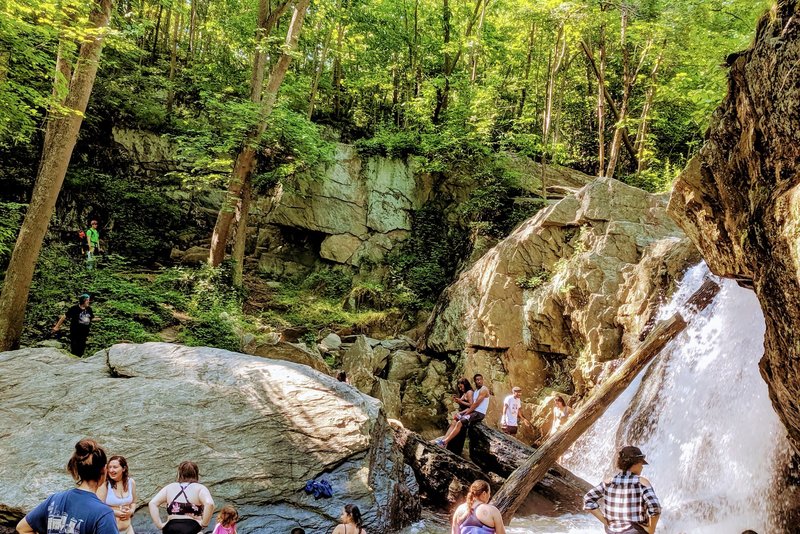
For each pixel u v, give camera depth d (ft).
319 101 97.09
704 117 51.26
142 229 71.56
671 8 58.54
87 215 68.18
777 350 16.69
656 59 64.08
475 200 69.67
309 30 89.20
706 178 19.81
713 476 29.22
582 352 47.26
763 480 26.13
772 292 16.10
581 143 88.48
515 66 88.74
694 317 34.37
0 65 36.94
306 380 29.50
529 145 74.02
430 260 71.31
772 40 15.62
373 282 70.18
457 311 56.80
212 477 24.26
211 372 29.27
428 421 51.57
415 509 27.81
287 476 25.08
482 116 77.00
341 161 74.69
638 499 16.26
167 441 25.09
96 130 73.67
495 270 54.19
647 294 44.27
